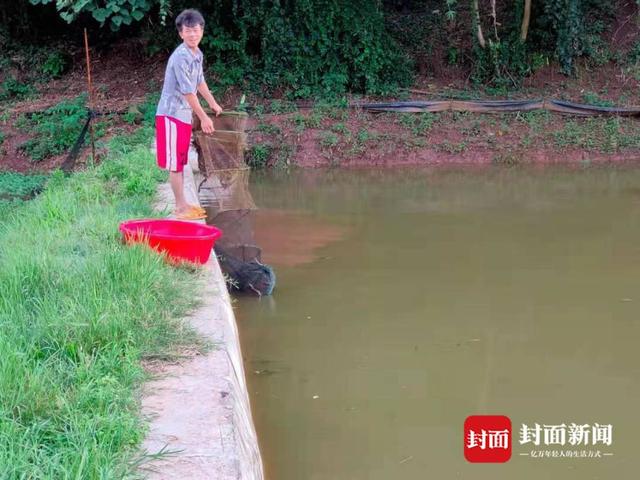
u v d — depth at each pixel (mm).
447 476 3760
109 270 3840
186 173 7191
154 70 14234
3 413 2387
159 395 2818
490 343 5363
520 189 10570
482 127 13172
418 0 16406
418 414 4375
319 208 9531
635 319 5801
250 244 6434
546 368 4996
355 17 13914
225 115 6055
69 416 2453
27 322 3234
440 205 9617
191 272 4355
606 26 15828
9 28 14547
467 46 15086
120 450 2332
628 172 11719
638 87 14648
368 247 7715
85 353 2945
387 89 14070
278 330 5574
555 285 6531
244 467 2459
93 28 14766
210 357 3180
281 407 4426
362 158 12578
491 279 6688
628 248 7594
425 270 6949
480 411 4406
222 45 13719
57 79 14258
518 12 14695
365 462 3861
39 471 2127
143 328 3293
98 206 5660
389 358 5117
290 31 13672
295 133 12719
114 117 12320
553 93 14383
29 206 6320
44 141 11648
